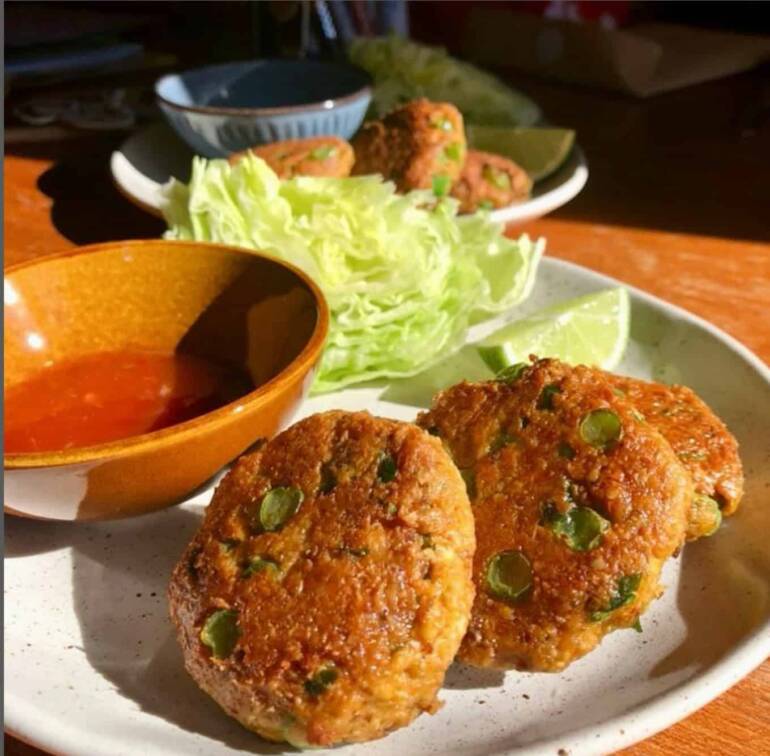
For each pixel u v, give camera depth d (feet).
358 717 0.48
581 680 0.54
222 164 1.00
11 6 2.19
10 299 0.74
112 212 1.28
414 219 1.00
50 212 1.28
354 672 0.47
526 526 0.55
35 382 0.74
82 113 1.68
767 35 2.20
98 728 0.48
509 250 1.01
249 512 0.55
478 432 0.60
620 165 1.48
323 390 0.88
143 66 1.97
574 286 1.00
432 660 0.48
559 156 1.31
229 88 1.52
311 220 0.96
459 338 0.93
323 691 0.47
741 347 0.82
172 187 1.05
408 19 2.26
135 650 0.58
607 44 1.85
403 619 0.49
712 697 0.49
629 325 0.92
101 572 0.64
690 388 0.82
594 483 0.55
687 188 1.38
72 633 0.59
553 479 0.56
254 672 0.48
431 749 0.49
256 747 0.49
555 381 0.60
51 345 0.76
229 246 0.80
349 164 1.17
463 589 0.50
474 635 0.53
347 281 0.93
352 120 1.35
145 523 0.69
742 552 0.62
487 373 0.90
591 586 0.53
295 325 0.74
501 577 0.54
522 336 0.88
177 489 0.63
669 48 2.07
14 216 1.27
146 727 0.50
